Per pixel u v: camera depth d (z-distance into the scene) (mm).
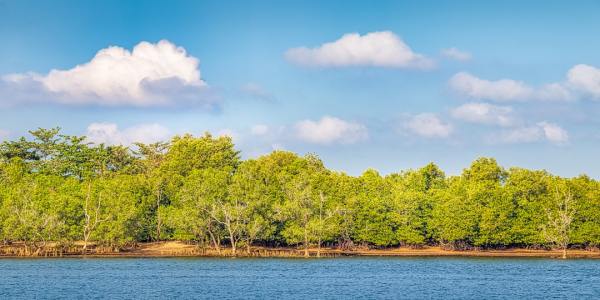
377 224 179500
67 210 161125
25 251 163250
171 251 172250
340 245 189625
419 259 166250
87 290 102562
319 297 97688
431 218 185625
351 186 186875
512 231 173875
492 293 102875
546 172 195125
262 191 169750
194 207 166750
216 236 179750
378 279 120312
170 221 166000
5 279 115375
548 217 171375
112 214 164000
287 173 187625
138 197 174500
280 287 108062
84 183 178000
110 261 152375
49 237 158625
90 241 177875
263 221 164750
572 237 171250
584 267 145375
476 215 174375
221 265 145000
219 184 168000
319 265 146750
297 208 163000
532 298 98062
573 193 173000
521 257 173750
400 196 184500
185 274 125938
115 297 96125
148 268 137000
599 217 170375
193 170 184250
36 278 117250
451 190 187625
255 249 179500
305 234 164000
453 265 149500
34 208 158250
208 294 99750
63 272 127562
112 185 171125
